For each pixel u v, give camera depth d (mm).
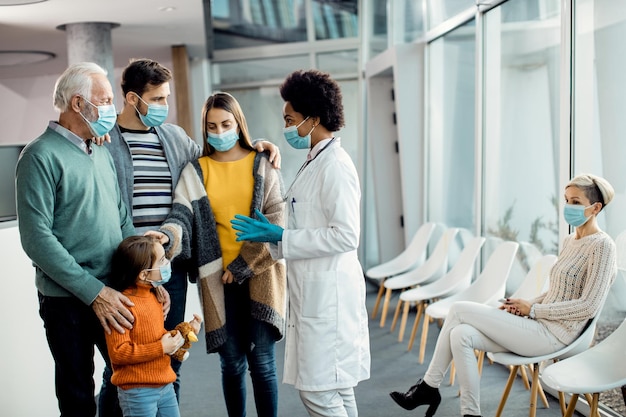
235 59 10766
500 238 5871
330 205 2971
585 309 3590
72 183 2900
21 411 3852
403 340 6215
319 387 2994
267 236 3072
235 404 3619
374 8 9492
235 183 3441
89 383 3084
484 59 5977
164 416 3162
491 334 3795
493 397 4668
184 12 7379
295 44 10492
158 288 3211
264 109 10773
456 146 6812
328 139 3105
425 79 7582
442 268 6090
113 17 7465
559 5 4746
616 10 4020
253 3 10617
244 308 3510
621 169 4062
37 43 8977
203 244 3385
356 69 10211
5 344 3738
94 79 2896
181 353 3242
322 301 2996
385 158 8844
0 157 4785
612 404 4090
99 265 3012
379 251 8906
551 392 4648
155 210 3432
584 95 4398
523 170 5406
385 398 4723
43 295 2994
